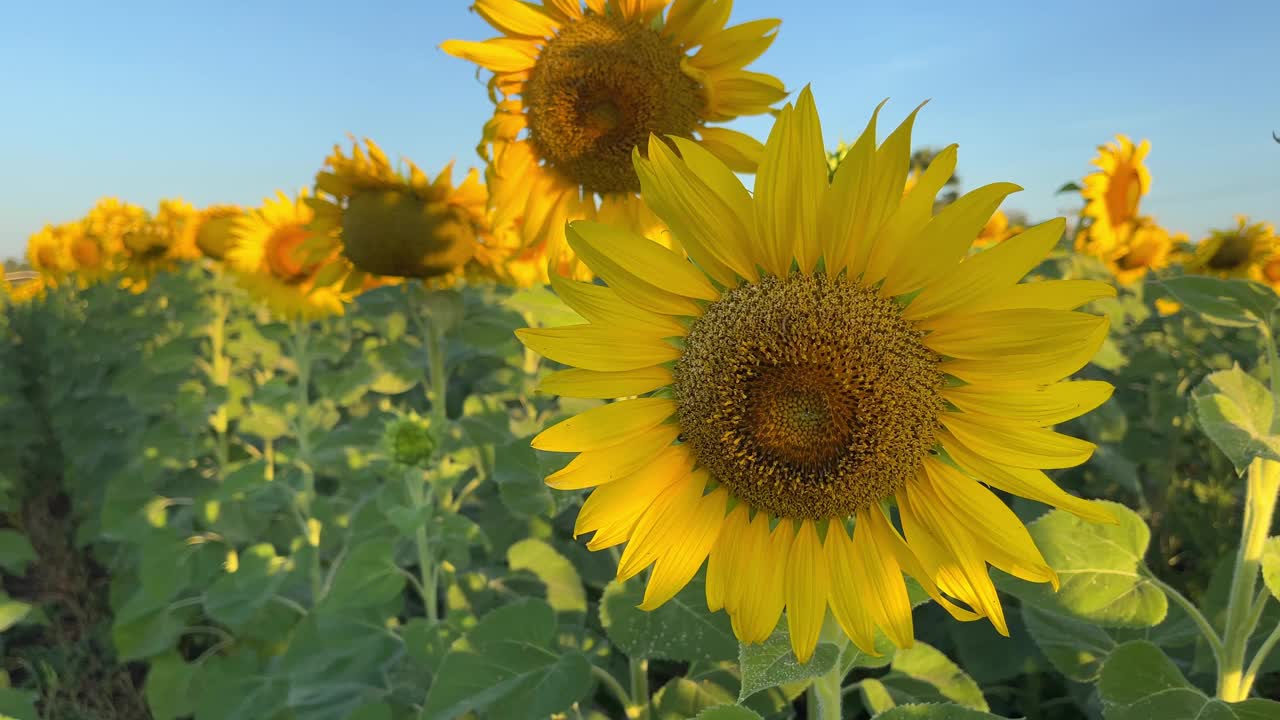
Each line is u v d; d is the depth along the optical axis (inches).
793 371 15.3
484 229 34.9
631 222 25.3
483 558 42.4
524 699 23.6
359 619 33.1
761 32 23.7
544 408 41.9
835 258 15.3
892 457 15.5
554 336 15.4
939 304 14.8
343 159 33.8
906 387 15.2
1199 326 60.6
